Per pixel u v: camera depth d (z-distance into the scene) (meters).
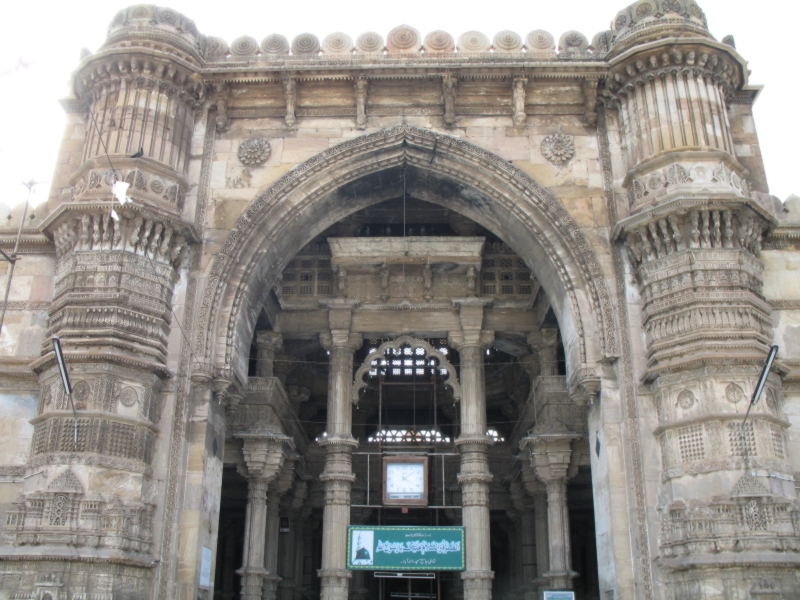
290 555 26.61
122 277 15.40
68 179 18.09
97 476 13.94
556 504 21.23
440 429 33.38
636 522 14.68
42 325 16.75
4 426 15.98
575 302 16.78
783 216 17.45
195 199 17.44
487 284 23.56
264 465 21.81
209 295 16.58
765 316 15.30
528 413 25.27
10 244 17.36
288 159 17.92
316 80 18.03
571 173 17.62
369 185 19.00
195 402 15.87
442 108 18.30
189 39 17.98
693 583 13.29
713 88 16.95
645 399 15.44
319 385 30.67
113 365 14.66
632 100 17.38
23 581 13.08
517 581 28.20
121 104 16.94
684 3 17.62
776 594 12.61
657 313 15.42
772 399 14.41
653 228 15.72
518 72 17.83
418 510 31.56
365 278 23.47
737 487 13.44
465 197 18.86
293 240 18.73
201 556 15.03
